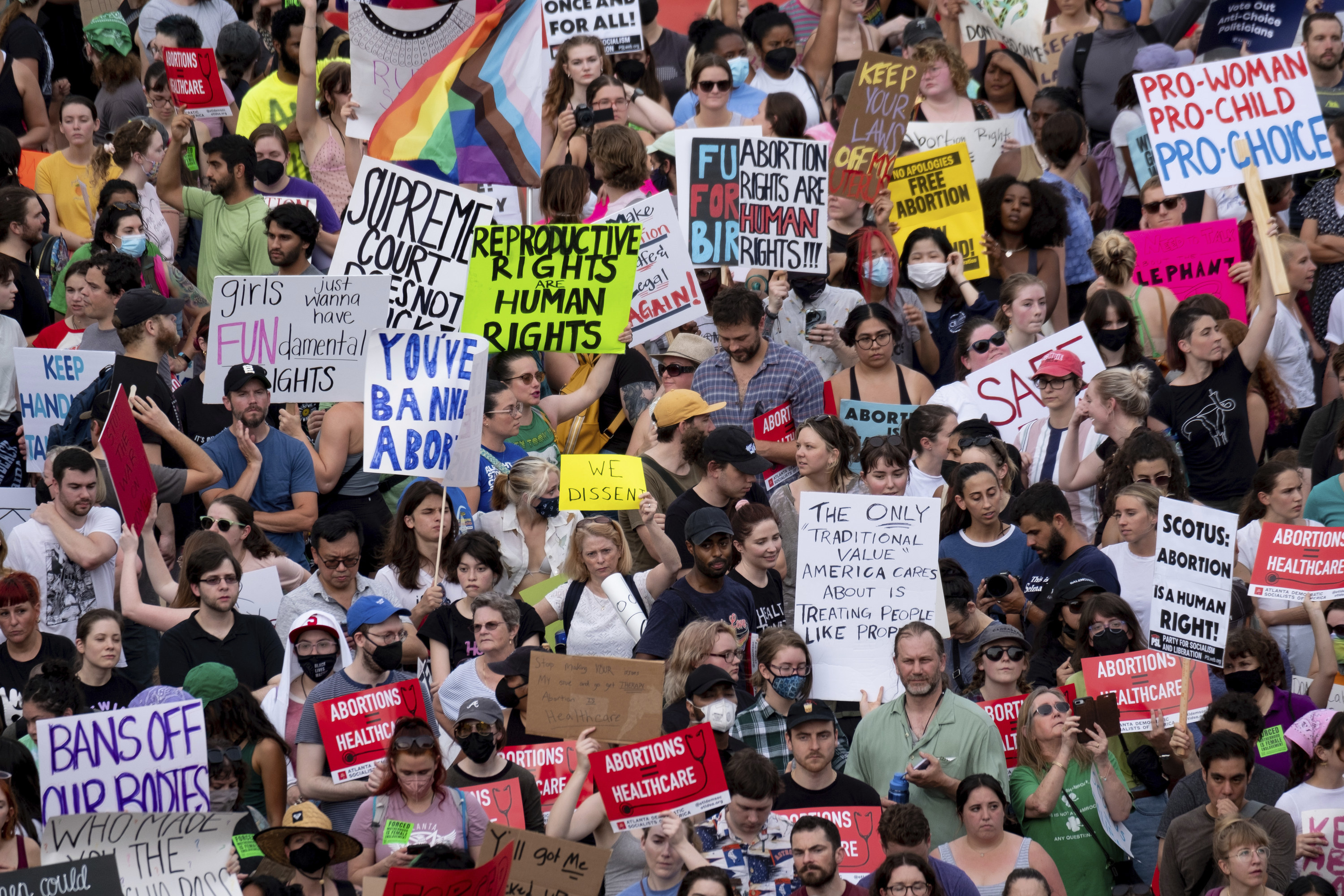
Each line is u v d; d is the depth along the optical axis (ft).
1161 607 104.32
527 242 124.16
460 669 100.27
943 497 118.52
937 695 97.81
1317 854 94.02
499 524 113.80
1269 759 101.96
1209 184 149.69
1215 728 97.76
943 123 164.35
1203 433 132.57
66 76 184.85
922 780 94.48
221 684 93.76
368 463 111.86
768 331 139.33
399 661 96.63
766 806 88.43
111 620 100.17
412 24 136.15
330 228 148.36
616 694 91.81
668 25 206.59
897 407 126.93
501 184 135.23
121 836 78.89
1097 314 136.46
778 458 126.72
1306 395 142.10
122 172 154.20
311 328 120.06
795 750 92.58
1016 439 130.00
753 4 192.65
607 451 136.15
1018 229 150.51
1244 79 149.79
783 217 138.21
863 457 112.37
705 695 91.97
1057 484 126.31
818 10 187.01
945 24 187.21
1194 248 146.41
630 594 107.34
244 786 91.56
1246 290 146.00
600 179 154.51
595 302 124.47
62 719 82.33
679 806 86.38
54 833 78.13
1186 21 177.47
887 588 105.09
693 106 170.19
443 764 90.89
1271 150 149.48
